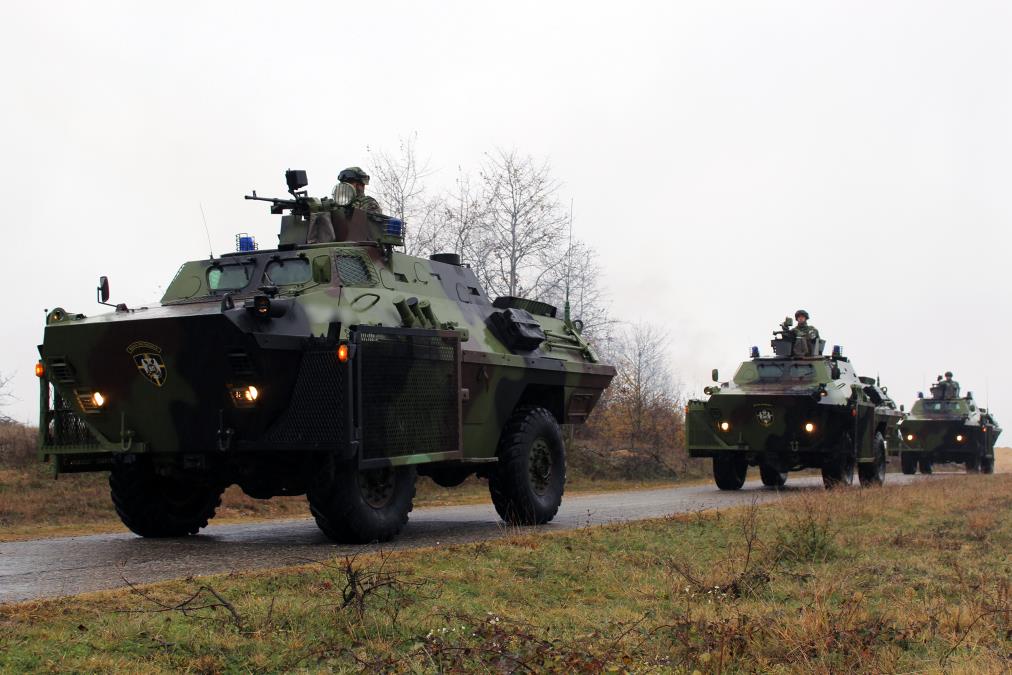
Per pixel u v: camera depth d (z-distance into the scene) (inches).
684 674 234.8
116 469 459.2
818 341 944.9
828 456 855.1
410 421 429.4
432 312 478.3
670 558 376.8
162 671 225.8
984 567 374.6
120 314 412.5
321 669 232.1
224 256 476.4
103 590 301.7
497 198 1128.2
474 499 821.2
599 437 1266.0
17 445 758.5
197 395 402.6
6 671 217.5
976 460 1384.1
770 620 272.4
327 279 449.1
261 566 350.0
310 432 397.4
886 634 266.4
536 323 551.2
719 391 858.8
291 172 522.6
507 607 300.4
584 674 229.5
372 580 310.3
